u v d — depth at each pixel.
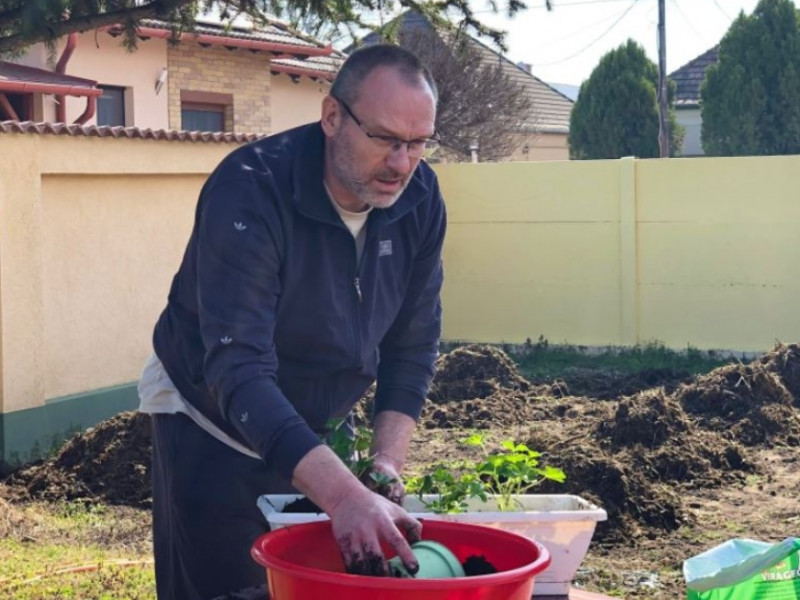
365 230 2.86
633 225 13.45
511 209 14.06
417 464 8.45
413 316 3.12
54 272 9.09
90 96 13.66
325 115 2.62
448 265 14.45
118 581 5.55
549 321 13.99
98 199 9.49
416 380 3.11
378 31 5.48
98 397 9.45
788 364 10.87
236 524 3.04
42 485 7.71
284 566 2.00
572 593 2.82
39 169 8.76
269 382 2.47
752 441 9.17
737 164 12.95
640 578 6.03
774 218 12.85
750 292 13.03
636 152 29.59
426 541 2.26
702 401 9.86
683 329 13.36
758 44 28.27
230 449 3.02
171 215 10.27
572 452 7.26
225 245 2.59
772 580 2.77
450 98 24.50
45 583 5.48
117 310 9.72
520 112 27.03
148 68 15.91
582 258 13.77
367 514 2.13
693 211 13.20
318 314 2.82
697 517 7.12
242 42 16.12
